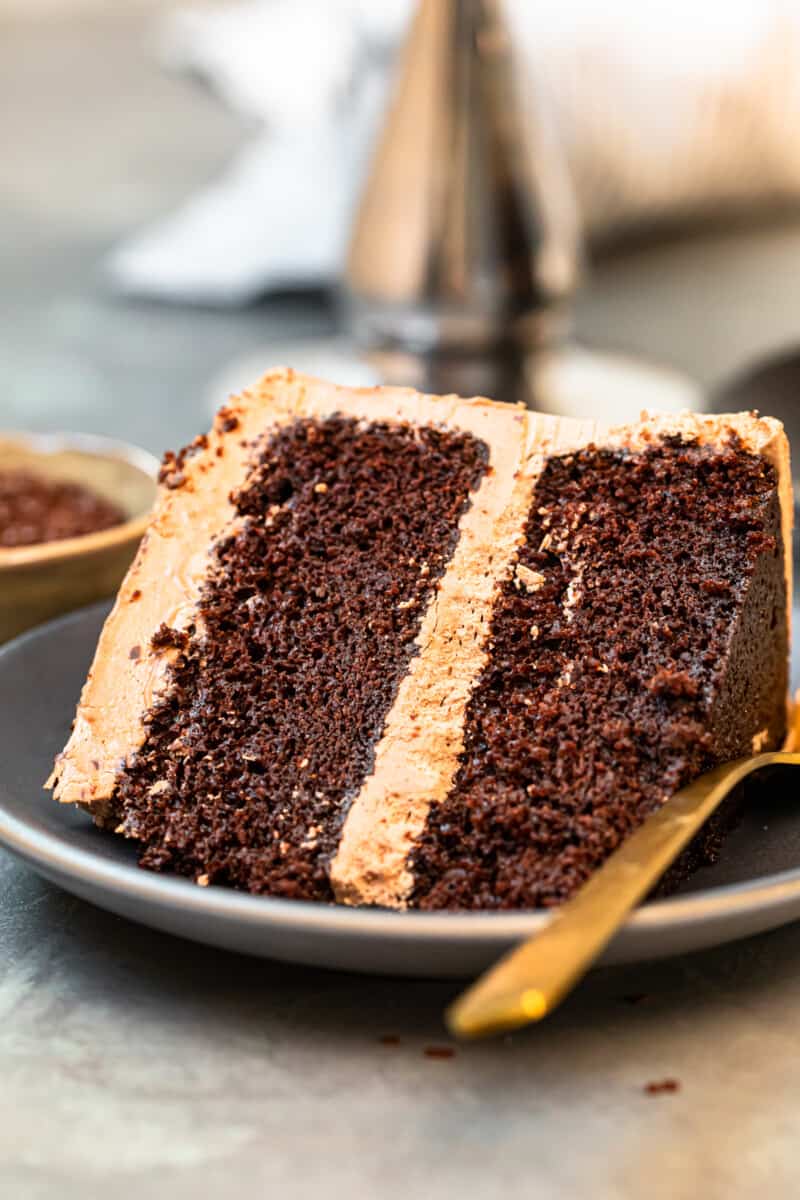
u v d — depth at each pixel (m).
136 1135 0.39
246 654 0.46
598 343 0.95
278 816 0.44
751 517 0.46
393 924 0.39
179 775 0.45
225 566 0.47
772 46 1.15
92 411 0.90
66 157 1.58
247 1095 0.40
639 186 1.16
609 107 1.09
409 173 0.79
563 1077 0.40
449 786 0.44
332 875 0.43
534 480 0.47
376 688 0.45
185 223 1.19
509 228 0.79
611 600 0.46
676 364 0.89
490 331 0.81
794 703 0.49
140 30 2.38
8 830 0.42
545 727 0.44
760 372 0.63
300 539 0.48
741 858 0.44
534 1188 0.38
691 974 0.43
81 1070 0.41
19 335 1.06
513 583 0.46
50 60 2.17
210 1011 0.42
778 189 1.25
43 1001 0.42
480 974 0.40
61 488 0.56
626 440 0.47
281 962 0.43
